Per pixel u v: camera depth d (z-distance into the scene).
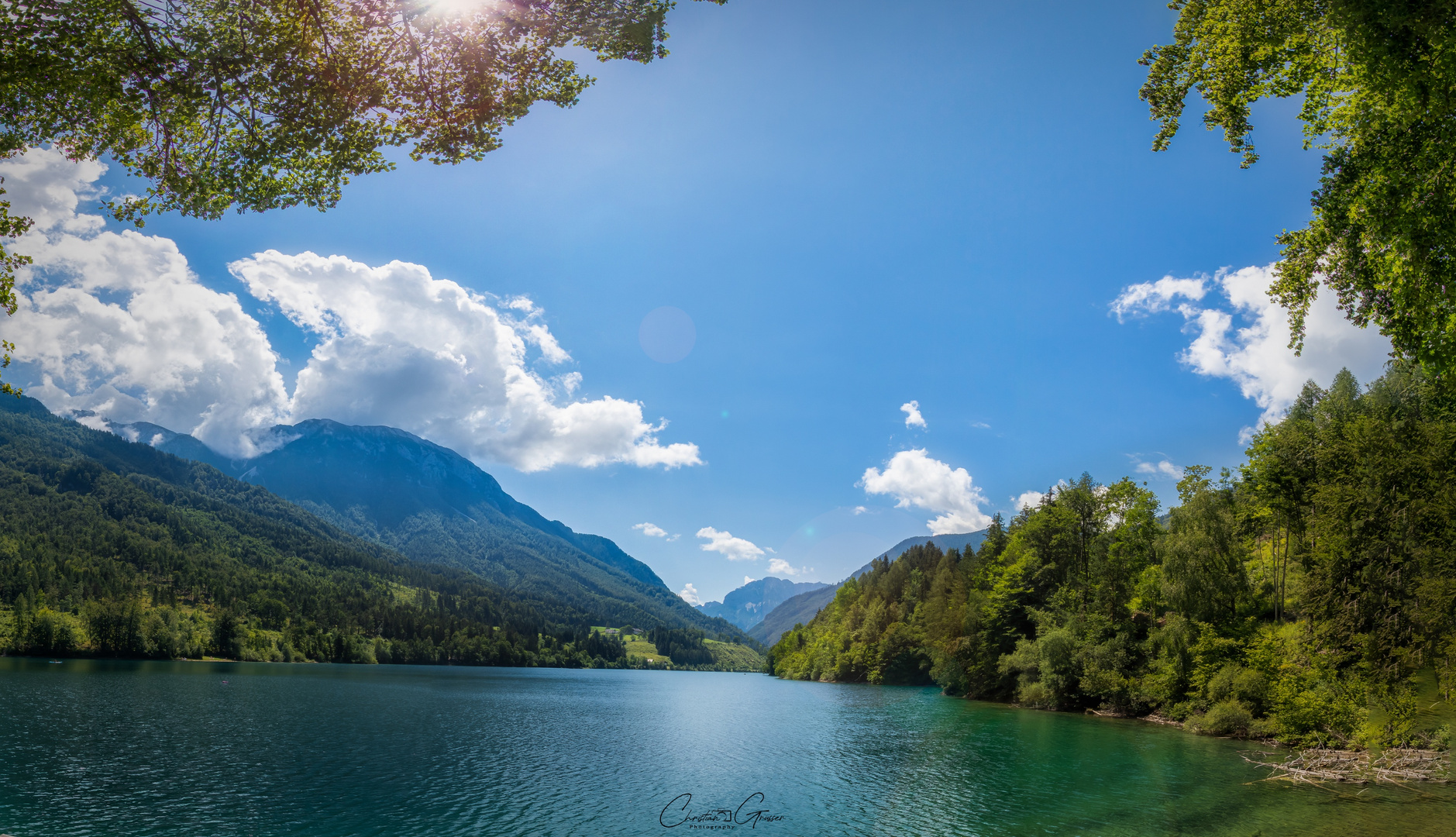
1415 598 42.53
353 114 13.03
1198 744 49.91
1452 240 15.00
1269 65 16.84
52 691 80.25
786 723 71.00
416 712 76.44
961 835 28.52
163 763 43.00
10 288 13.24
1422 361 16.89
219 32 12.27
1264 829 27.78
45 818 31.16
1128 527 74.62
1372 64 14.11
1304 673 47.66
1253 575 64.44
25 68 11.12
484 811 33.31
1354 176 16.45
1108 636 69.44
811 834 29.16
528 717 76.06
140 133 13.30
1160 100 18.19
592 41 13.28
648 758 48.53
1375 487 48.12
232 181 13.84
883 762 46.19
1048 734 55.28
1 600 176.25
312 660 198.12
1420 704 41.09
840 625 167.75
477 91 13.17
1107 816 30.72
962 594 100.94
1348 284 17.73
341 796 35.91
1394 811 30.34
